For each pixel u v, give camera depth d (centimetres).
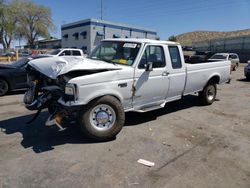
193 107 781
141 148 464
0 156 423
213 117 680
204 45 5591
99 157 426
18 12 5125
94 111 476
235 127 602
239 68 2692
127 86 520
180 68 653
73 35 4847
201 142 502
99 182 353
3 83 929
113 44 602
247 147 484
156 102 612
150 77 568
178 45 654
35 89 532
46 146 466
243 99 941
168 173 380
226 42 5050
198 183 357
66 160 413
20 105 773
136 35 5072
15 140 491
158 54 598
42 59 546
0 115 655
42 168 387
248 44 4625
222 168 400
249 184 358
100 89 475
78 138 505
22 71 960
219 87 1248
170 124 607
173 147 473
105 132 483
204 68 743
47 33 5675
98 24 4516
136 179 362
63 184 346
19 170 380
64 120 468
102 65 502
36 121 606
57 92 486
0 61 2867
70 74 492
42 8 5456
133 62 542
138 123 607
